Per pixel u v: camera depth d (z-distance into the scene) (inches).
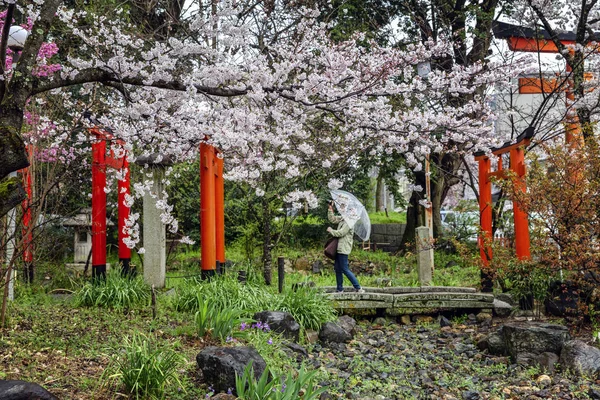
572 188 306.3
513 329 272.5
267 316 282.7
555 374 248.4
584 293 323.3
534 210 320.5
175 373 186.9
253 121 266.2
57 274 398.3
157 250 402.0
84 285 333.4
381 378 244.4
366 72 280.1
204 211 366.3
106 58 246.2
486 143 371.6
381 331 348.2
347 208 339.9
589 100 500.7
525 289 346.9
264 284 429.1
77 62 233.6
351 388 226.2
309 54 302.4
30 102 337.1
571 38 557.0
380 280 477.1
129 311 305.7
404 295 374.6
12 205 162.1
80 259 481.4
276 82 253.1
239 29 240.5
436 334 342.3
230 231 619.2
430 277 466.0
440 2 622.2
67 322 269.7
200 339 245.9
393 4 644.1
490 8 610.2
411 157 327.6
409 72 320.2
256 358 197.6
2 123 177.9
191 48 238.8
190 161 410.3
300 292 324.5
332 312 344.2
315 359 264.1
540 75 527.8
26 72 185.0
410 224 711.7
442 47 351.9
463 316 373.4
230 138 262.4
